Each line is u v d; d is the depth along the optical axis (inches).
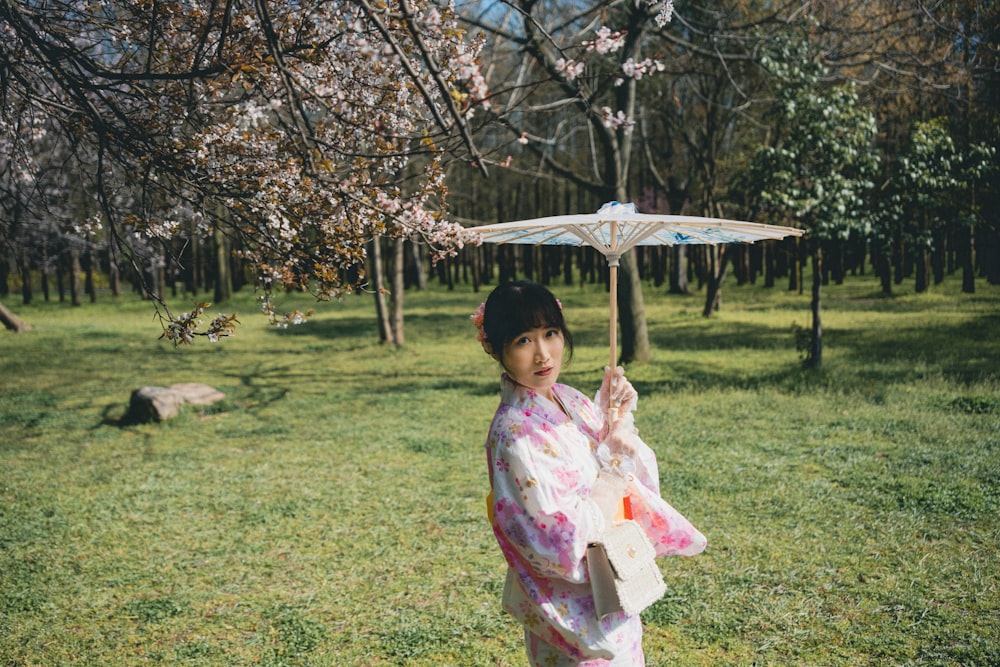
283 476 255.1
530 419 80.3
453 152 126.7
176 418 354.3
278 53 100.7
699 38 510.6
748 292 1108.5
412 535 194.4
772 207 402.3
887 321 637.9
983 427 269.3
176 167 132.6
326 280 133.2
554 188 1413.6
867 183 399.5
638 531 81.4
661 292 1200.8
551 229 90.8
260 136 134.3
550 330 82.3
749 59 429.1
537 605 78.7
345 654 136.2
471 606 152.7
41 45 128.0
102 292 1705.2
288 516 213.5
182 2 129.2
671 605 147.6
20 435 331.0
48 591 167.3
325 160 117.8
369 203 124.6
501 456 79.2
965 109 487.2
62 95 166.7
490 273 1701.5
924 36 460.1
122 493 240.2
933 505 192.9
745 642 133.5
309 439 309.9
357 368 520.7
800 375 388.2
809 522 188.1
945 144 413.7
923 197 420.2
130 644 143.3
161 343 688.4
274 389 442.6
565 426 82.3
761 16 516.1
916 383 350.3
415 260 1486.2
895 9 434.3
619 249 91.3
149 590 167.5
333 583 167.2
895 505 195.5
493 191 1409.9
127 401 411.8
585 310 931.3
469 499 222.4
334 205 129.1
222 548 190.2
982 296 808.3
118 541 197.6
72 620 154.1
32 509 225.5
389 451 284.2
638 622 84.0
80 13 139.1
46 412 380.5
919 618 137.4
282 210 132.0
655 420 307.7
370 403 385.7
